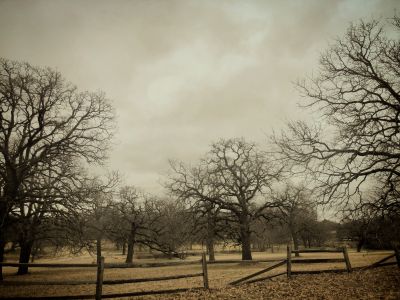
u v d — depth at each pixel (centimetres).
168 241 3866
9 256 4353
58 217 1848
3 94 1911
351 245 5528
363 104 1541
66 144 1969
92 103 2153
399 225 1366
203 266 1096
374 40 1606
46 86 2038
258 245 6594
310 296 895
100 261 880
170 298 963
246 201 3006
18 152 1927
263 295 943
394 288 908
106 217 3659
